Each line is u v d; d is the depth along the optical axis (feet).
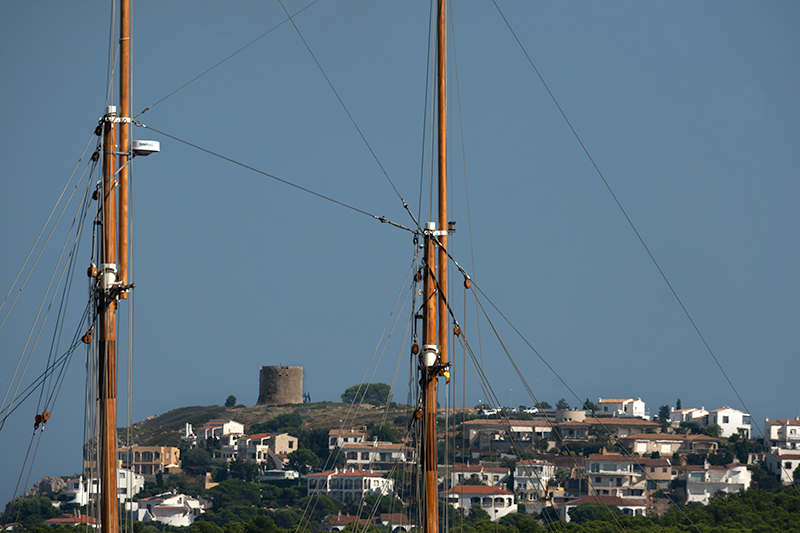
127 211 452.76
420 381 490.49
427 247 497.05
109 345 441.68
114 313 445.78
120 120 456.04
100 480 437.58
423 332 492.13
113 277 444.96
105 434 436.76
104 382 437.99
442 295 497.87
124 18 461.78
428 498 481.05
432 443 483.92
